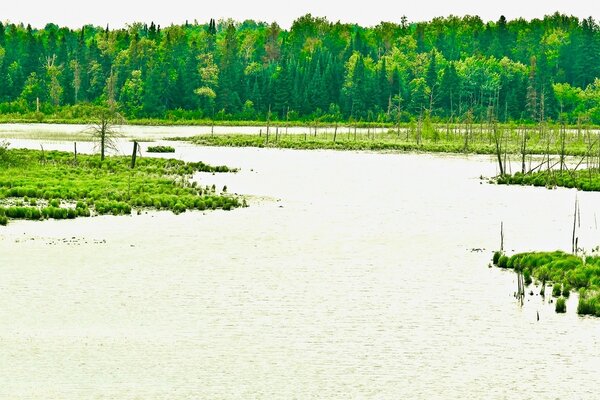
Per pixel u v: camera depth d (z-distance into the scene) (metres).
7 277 63.41
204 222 89.50
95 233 81.38
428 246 78.19
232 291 60.53
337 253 74.50
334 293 60.28
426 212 100.56
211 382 43.28
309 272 66.88
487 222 93.06
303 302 57.84
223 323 52.84
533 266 67.44
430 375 44.44
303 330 51.62
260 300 58.22
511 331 51.56
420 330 51.75
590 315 54.91
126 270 66.50
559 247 77.81
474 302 58.00
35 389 42.12
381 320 53.75
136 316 54.09
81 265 67.81
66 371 44.59
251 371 44.81
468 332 51.38
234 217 93.44
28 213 88.88
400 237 82.81
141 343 48.97
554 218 96.50
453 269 68.31
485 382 43.50
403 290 61.28
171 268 67.50
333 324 52.84
